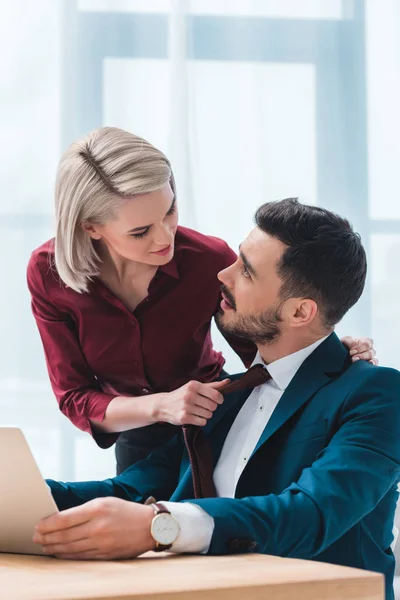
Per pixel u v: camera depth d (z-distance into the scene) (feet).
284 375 5.94
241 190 11.66
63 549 4.16
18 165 11.50
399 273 11.82
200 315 7.20
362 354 5.93
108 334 7.12
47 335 7.28
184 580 3.42
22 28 11.56
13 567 3.94
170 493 6.32
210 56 11.73
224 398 6.25
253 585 3.33
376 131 11.94
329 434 5.45
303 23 11.89
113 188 6.14
